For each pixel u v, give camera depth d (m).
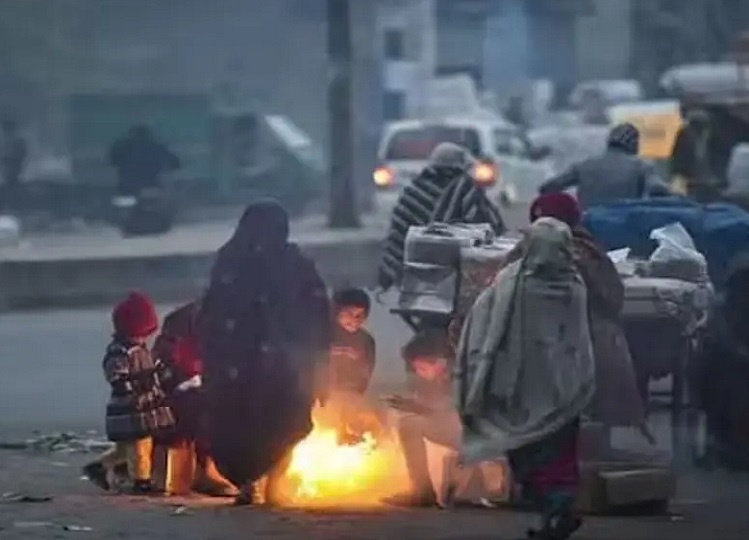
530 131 109.38
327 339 27.94
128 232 88.38
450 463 27.53
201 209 103.12
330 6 81.75
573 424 24.08
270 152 105.88
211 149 105.62
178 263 66.31
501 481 27.44
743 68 78.00
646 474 27.11
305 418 27.89
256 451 27.84
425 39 130.75
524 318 24.16
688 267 32.03
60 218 97.38
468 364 24.34
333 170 81.12
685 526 26.09
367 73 110.62
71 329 56.78
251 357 27.77
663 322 31.45
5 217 88.38
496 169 81.19
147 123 105.06
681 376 32.09
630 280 31.53
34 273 63.78
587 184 41.25
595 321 27.42
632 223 34.44
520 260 24.45
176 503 28.39
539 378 24.08
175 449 29.91
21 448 35.84
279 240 27.95
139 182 89.94
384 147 88.19
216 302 27.84
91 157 105.00
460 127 88.00
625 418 27.84
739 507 27.91
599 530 25.61
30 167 105.31
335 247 68.75
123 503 28.41
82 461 34.16
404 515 26.75
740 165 58.34
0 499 28.97
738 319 31.64
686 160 60.97
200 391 29.05
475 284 29.39
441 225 32.28
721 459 31.94
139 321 29.78
